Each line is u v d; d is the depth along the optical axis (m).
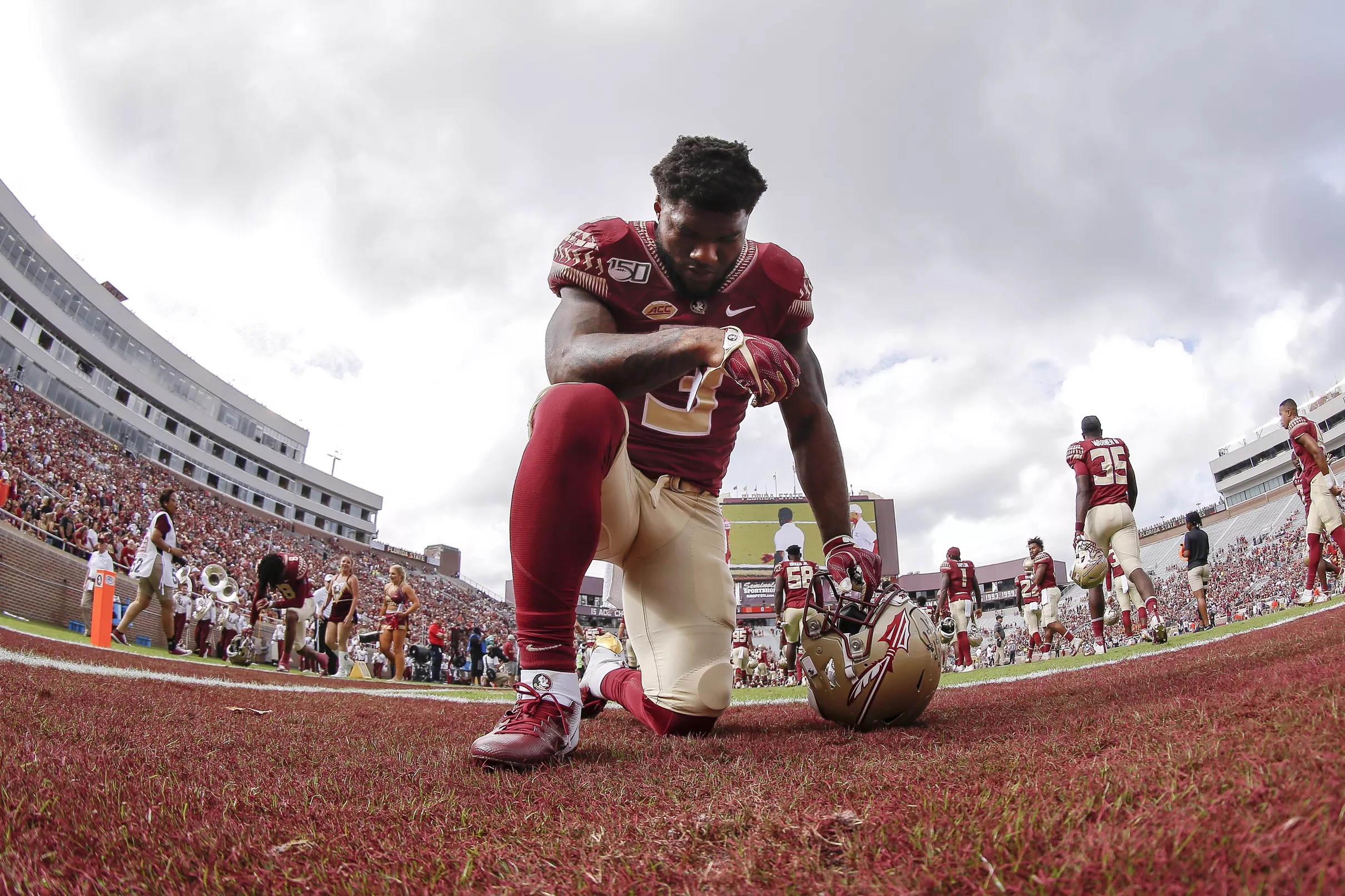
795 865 0.78
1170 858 0.61
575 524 1.76
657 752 1.88
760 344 1.61
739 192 2.00
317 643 13.31
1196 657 4.14
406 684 11.54
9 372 39.22
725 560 2.53
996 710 2.49
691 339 1.69
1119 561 8.16
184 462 57.66
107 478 33.06
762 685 18.62
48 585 15.92
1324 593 9.88
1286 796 0.70
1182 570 55.44
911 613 2.34
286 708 3.53
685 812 1.09
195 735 2.04
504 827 1.07
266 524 53.59
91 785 1.23
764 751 1.80
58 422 34.75
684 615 2.39
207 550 32.59
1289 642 3.56
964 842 0.75
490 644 22.00
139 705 2.75
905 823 0.87
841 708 2.37
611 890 0.78
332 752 1.86
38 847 0.91
